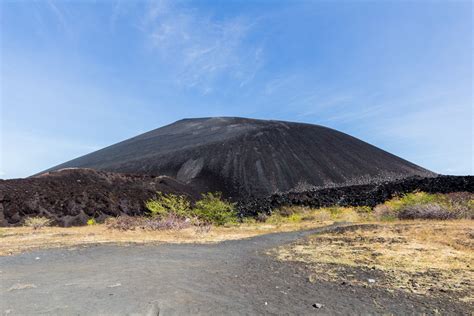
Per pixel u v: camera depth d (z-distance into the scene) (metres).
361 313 3.96
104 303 4.33
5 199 26.17
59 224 23.94
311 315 3.92
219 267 6.72
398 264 6.42
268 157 67.00
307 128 84.50
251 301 4.45
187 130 97.44
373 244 8.71
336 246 8.95
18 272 6.49
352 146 75.44
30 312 4.04
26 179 32.41
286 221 21.97
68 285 5.31
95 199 29.88
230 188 56.06
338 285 5.19
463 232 9.49
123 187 37.12
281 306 4.24
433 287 4.87
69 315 3.92
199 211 20.17
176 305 4.26
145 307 4.16
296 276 5.84
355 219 19.41
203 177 59.34
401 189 29.23
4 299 4.57
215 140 76.44
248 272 6.20
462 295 4.47
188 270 6.41
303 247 9.21
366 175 58.81
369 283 5.24
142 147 83.94
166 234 13.76
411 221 14.04
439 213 14.40
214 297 4.62
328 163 65.06
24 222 24.16
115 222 18.33
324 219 21.50
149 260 7.61
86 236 13.21
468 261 6.46
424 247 7.92
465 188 26.77
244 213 30.42
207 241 11.62
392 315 3.88
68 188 31.17
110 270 6.46
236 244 10.73
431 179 29.67
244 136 76.81
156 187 40.97
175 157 67.75
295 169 62.41
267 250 9.05
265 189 55.09
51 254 8.73
